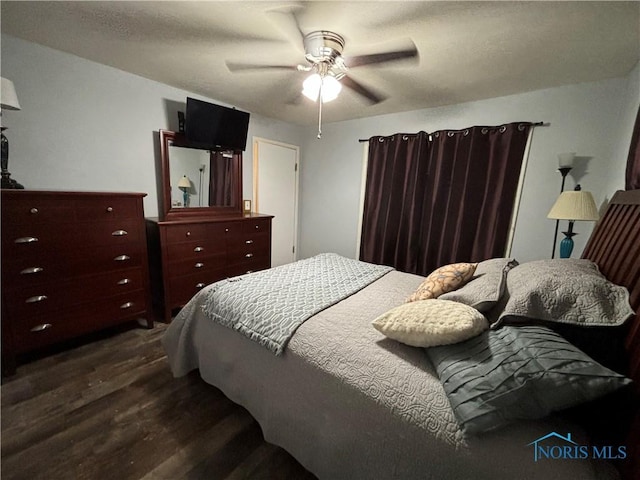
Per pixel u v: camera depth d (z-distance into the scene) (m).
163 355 2.01
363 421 0.92
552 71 2.04
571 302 0.95
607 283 1.01
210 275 2.76
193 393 1.65
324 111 3.25
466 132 2.74
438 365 0.92
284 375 1.16
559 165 2.21
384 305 1.48
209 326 1.56
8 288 1.68
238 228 2.94
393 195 3.26
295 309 1.36
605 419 0.75
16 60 1.89
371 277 1.96
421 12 1.42
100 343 2.14
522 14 1.41
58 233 1.84
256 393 1.30
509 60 1.89
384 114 3.34
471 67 2.01
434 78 2.21
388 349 1.06
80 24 1.67
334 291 1.64
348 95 2.65
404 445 0.83
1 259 1.64
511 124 2.50
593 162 2.24
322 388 1.03
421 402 0.84
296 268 2.11
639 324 0.82
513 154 2.52
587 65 1.93
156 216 2.73
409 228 3.17
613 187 2.04
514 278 1.20
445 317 1.00
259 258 3.20
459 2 1.33
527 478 0.66
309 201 4.28
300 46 1.81
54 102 2.07
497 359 0.83
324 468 1.05
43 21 1.64
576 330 0.93
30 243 1.73
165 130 2.60
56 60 2.04
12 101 1.63
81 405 1.53
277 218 4.02
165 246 2.41
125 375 1.79
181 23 1.61
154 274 2.60
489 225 2.71
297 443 1.14
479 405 0.74
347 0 1.35
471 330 0.95
